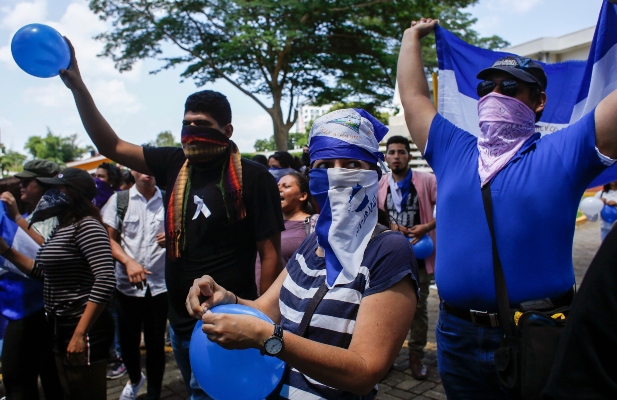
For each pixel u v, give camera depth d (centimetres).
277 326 127
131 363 369
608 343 96
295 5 1878
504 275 174
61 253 275
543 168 176
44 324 302
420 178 434
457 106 283
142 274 342
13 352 291
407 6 2006
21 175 348
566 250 175
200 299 164
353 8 1994
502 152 188
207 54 2139
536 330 154
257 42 1864
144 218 397
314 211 382
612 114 163
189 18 2053
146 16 2028
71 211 282
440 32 282
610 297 97
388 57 2184
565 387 99
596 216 691
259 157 673
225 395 146
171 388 405
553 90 273
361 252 148
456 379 193
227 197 242
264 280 251
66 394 280
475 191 187
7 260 290
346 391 138
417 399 365
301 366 126
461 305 186
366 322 137
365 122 158
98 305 270
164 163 268
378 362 132
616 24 219
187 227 246
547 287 171
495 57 287
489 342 179
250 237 253
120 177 629
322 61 2183
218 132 241
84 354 270
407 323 140
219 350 144
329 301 146
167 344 513
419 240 407
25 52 217
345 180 151
